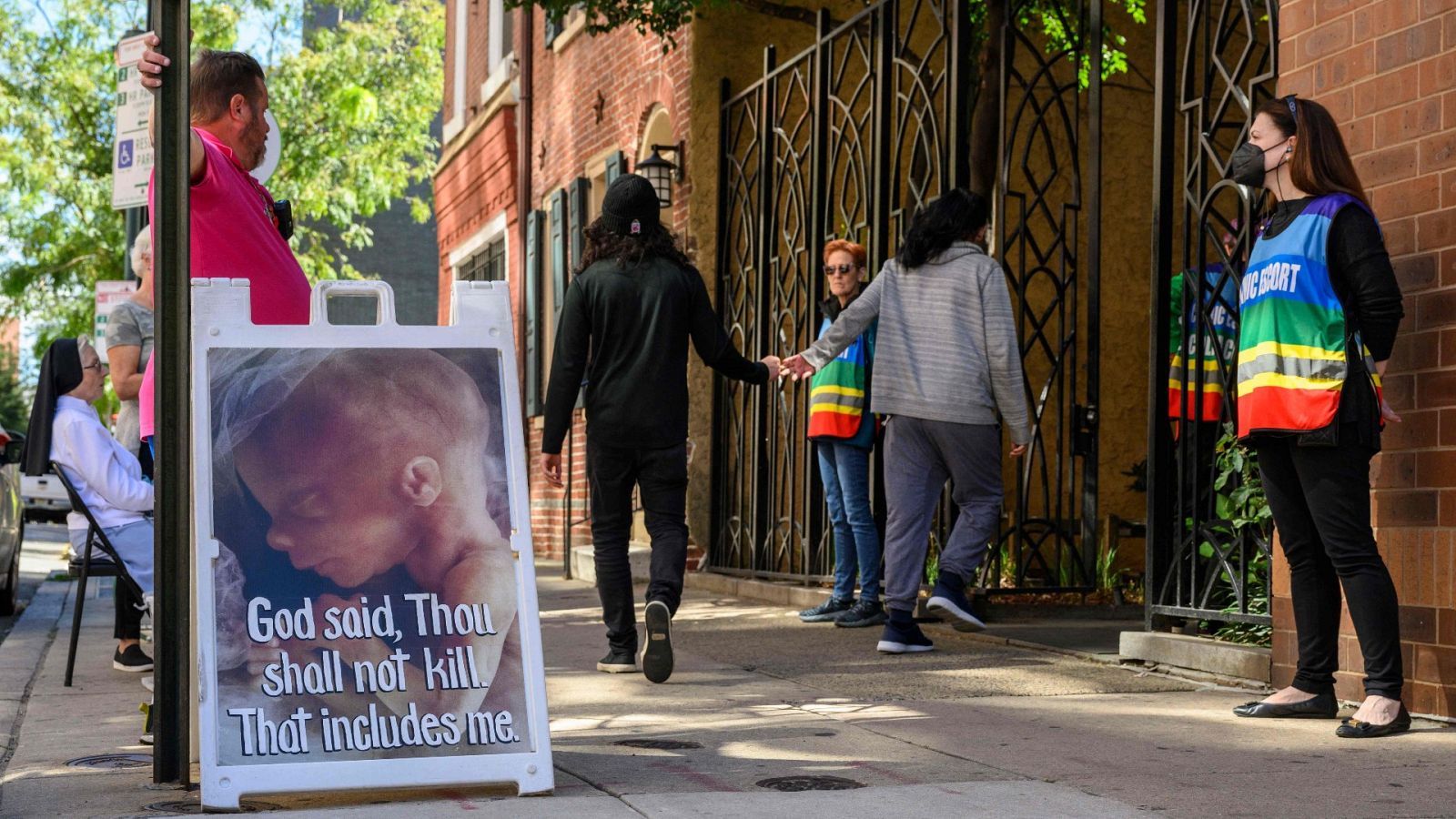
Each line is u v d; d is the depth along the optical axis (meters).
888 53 8.15
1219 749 3.88
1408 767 3.63
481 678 3.21
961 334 6.03
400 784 3.10
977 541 6.05
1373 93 4.62
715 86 10.31
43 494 26.84
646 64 11.26
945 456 6.07
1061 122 10.71
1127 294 10.78
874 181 8.11
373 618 3.18
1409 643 4.41
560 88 13.63
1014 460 10.28
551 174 13.95
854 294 7.09
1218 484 5.70
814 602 8.02
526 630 3.26
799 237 9.23
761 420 9.63
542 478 14.01
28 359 42.72
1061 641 6.38
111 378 6.31
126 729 4.45
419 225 31.05
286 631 3.12
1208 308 5.72
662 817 2.97
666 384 5.35
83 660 6.48
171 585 3.33
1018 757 3.74
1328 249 4.16
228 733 3.04
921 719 4.37
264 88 3.99
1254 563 5.75
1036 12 10.30
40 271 21.56
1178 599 5.71
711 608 8.33
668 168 10.41
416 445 3.29
